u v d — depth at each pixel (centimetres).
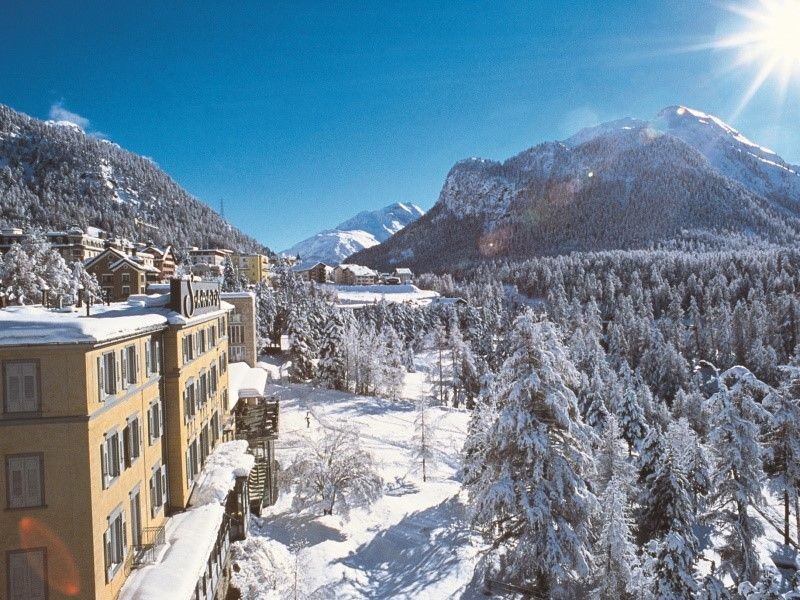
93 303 2125
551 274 17225
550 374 1967
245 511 2539
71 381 1316
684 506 2511
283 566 2472
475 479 2892
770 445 2834
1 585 1265
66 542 1301
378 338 8312
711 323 10331
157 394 1888
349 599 2394
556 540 1895
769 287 12888
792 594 1459
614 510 1931
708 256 17312
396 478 4162
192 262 14975
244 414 3597
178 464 2006
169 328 1978
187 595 1444
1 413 1280
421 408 4647
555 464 1944
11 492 1282
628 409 5175
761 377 7856
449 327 12150
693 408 6056
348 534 3050
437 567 2677
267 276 17188
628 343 9688
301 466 3316
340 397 6750
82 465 1317
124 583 1491
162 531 1711
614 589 1883
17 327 1305
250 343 4856
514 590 2231
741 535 2362
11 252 5503
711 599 1712
